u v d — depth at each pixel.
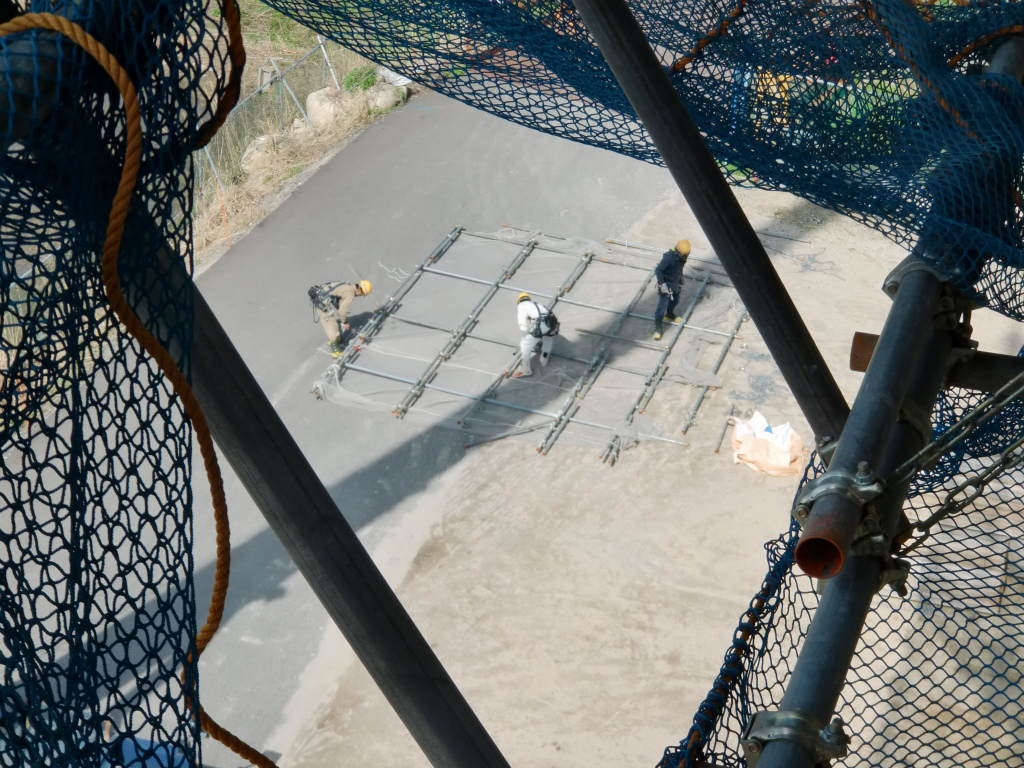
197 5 1.41
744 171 3.55
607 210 16.64
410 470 12.15
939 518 2.42
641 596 10.49
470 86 3.99
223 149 17.50
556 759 9.08
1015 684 4.75
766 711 2.00
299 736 9.39
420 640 2.10
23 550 1.33
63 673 1.35
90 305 1.41
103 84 1.34
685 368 13.34
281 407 13.08
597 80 3.79
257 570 10.77
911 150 3.17
